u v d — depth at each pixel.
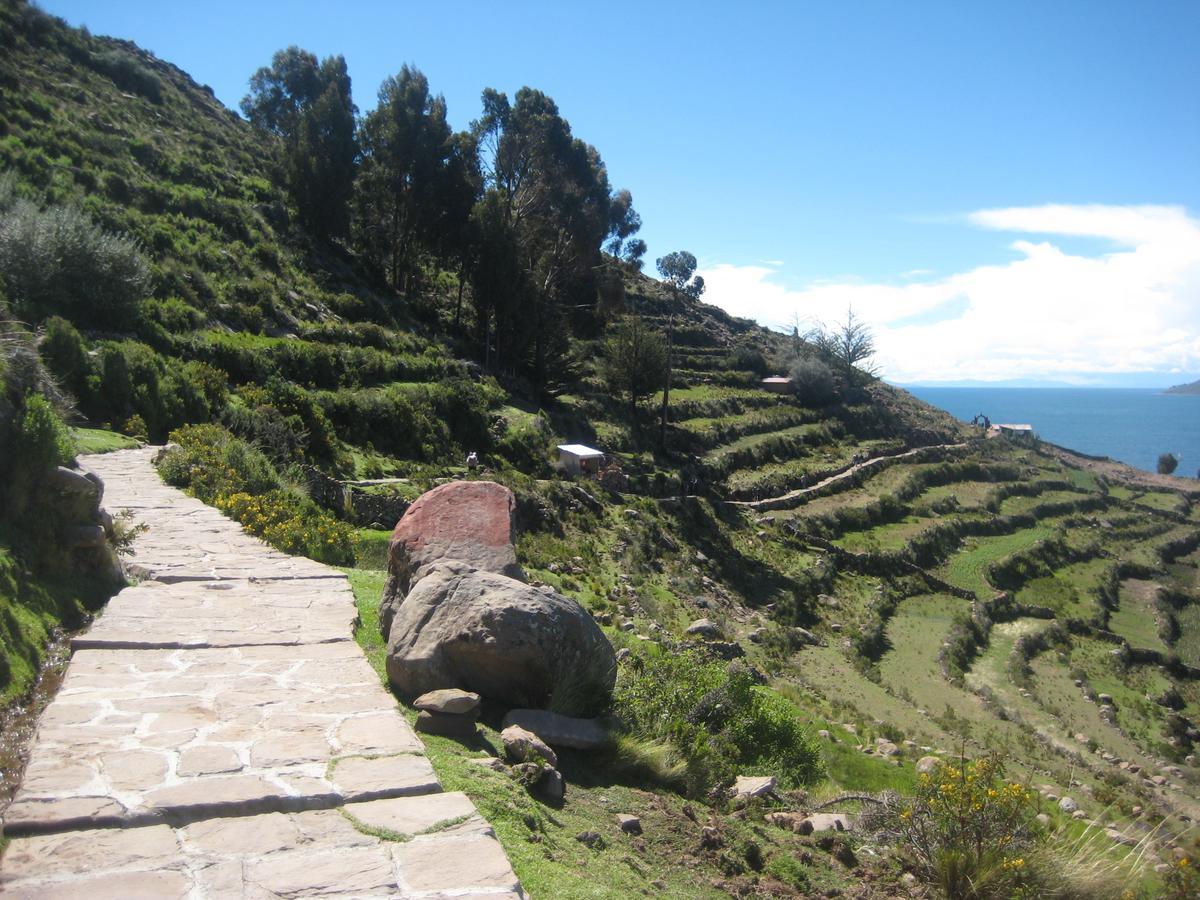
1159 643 40.56
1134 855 6.18
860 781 12.81
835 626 33.91
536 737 5.90
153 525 11.64
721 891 5.00
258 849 3.79
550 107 63.56
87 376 21.62
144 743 4.79
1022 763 21.66
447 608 6.56
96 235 28.81
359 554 13.97
